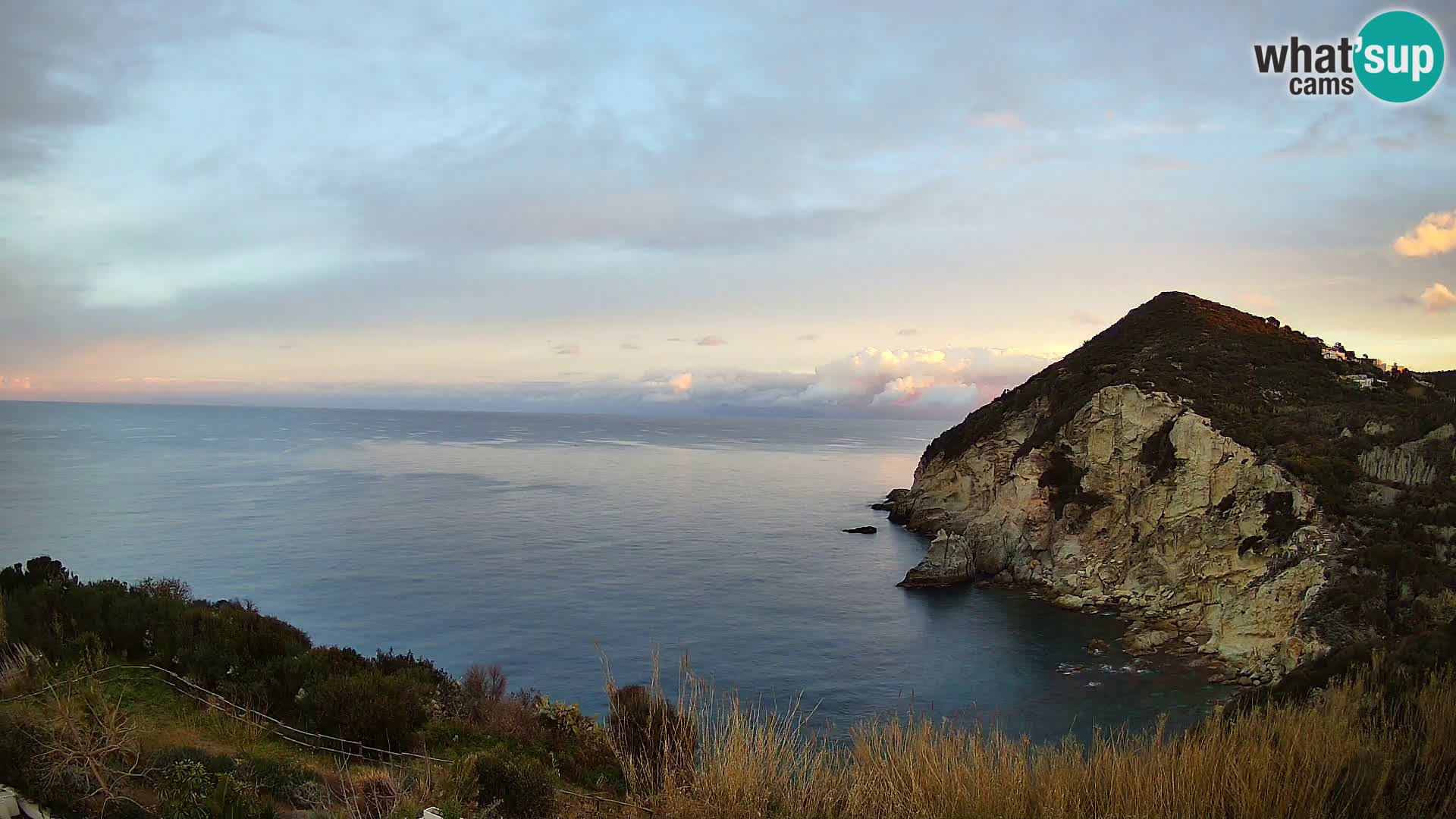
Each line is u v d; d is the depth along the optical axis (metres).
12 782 10.17
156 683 17.28
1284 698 15.44
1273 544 47.34
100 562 69.56
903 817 8.86
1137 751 9.88
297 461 183.12
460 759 14.98
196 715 15.60
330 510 105.19
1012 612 55.72
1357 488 48.41
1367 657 20.73
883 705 37.84
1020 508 67.56
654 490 140.62
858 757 10.27
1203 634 47.22
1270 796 8.14
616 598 60.38
